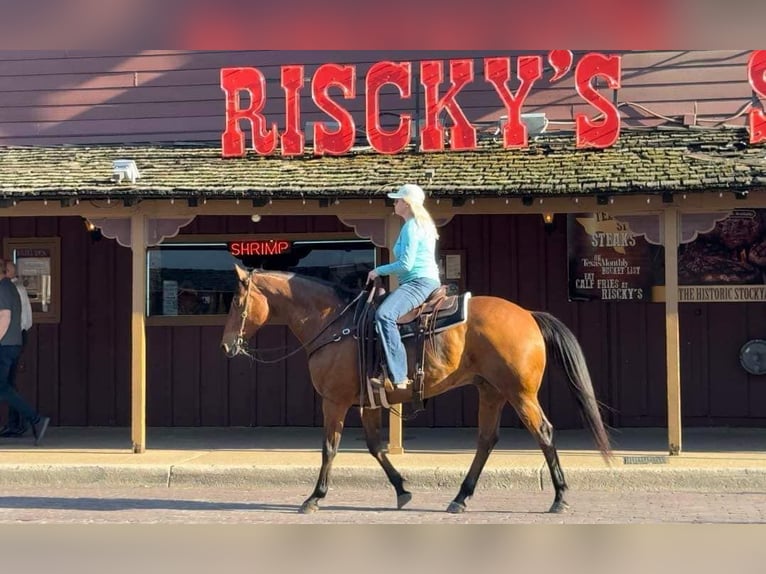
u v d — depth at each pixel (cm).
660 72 1320
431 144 1220
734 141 1179
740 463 1017
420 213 842
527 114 1292
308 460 1077
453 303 834
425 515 856
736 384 1300
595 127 1182
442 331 824
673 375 1062
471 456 1091
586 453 1103
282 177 1128
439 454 1108
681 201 1059
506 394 827
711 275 1302
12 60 1426
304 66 1392
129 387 1390
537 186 1046
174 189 1088
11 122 1424
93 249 1404
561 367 838
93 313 1400
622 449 1130
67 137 1416
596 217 1309
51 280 1405
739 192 1016
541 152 1190
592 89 1187
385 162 1183
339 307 862
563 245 1329
